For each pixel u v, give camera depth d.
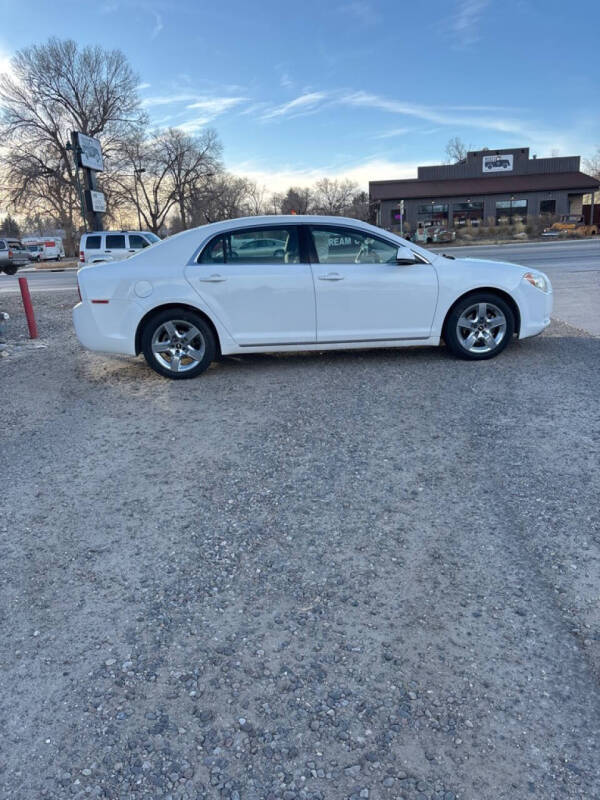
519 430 4.62
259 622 2.66
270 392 5.98
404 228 58.31
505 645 2.45
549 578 2.84
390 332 6.58
